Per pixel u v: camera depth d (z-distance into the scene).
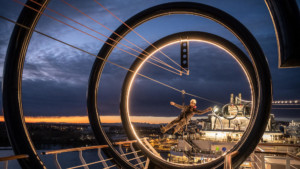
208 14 4.07
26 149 3.15
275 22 1.12
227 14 3.96
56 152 3.53
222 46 4.87
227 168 2.69
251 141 3.80
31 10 3.14
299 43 1.03
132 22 4.61
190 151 17.48
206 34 5.04
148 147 5.85
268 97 3.68
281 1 1.06
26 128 3.24
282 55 1.09
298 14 1.05
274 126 19.53
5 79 3.11
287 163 5.11
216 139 18.84
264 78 3.70
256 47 3.76
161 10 4.42
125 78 5.61
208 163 4.36
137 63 5.51
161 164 5.23
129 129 5.52
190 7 4.19
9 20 2.49
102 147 4.75
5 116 3.12
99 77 5.00
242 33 3.83
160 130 5.93
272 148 16.58
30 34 3.22
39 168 3.20
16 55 3.14
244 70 4.60
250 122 4.20
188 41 5.34
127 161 4.94
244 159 3.89
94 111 4.93
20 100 3.20
